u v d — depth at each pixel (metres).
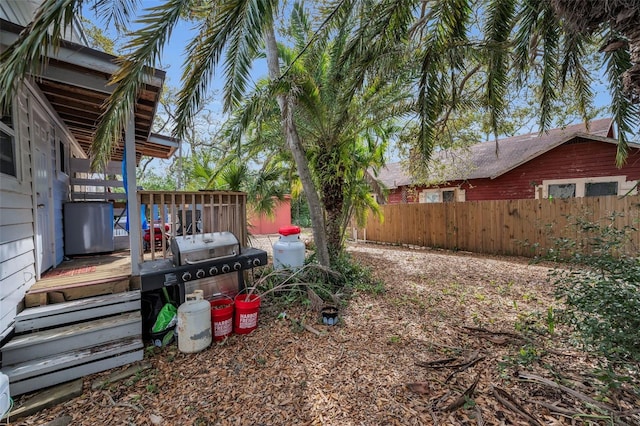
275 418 1.91
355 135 5.61
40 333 2.50
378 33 3.33
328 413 1.95
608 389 1.97
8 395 1.82
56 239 3.86
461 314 3.59
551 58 3.78
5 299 2.34
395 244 9.74
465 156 10.37
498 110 4.42
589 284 2.54
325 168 5.59
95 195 5.36
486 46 3.40
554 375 2.20
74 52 2.55
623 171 7.85
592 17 1.86
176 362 2.60
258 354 2.71
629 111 3.58
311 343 2.92
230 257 3.45
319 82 4.88
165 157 6.95
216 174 5.69
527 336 2.88
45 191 3.50
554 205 6.50
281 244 4.73
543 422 1.79
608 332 2.11
